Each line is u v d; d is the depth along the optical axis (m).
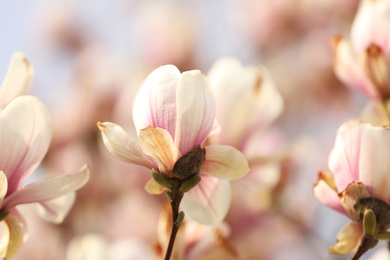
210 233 1.21
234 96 1.20
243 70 1.21
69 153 2.12
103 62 2.40
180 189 1.04
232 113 1.20
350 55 1.23
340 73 1.25
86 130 2.17
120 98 2.23
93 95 2.22
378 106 1.23
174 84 1.03
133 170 2.14
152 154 1.03
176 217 1.04
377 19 1.21
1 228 1.06
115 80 2.27
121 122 2.20
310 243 1.94
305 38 2.66
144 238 2.05
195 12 2.55
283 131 2.41
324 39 2.60
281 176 1.69
